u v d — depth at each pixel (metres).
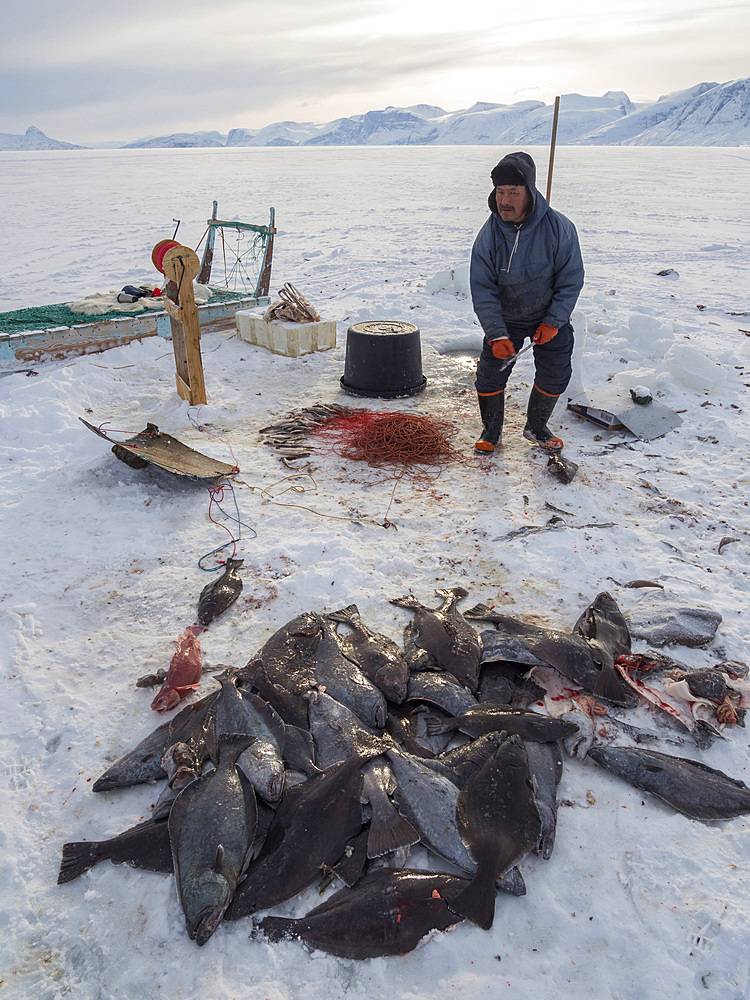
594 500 5.50
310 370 8.52
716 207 27.64
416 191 37.00
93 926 2.44
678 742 3.26
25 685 3.58
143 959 2.33
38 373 8.00
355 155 128.00
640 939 2.39
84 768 3.11
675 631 3.88
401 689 3.26
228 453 6.26
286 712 3.21
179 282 6.63
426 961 2.31
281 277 14.41
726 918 2.44
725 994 2.23
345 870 2.50
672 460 6.28
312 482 5.83
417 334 7.58
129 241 19.59
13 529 5.05
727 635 3.96
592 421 6.95
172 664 3.54
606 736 3.25
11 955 2.36
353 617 3.95
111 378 7.99
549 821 2.73
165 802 2.82
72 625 4.07
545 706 3.39
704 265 15.64
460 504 5.45
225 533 5.02
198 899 2.35
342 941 2.32
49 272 14.98
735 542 4.95
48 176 57.66
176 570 4.59
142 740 3.24
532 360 8.70
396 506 5.43
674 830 2.81
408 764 2.78
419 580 4.47
